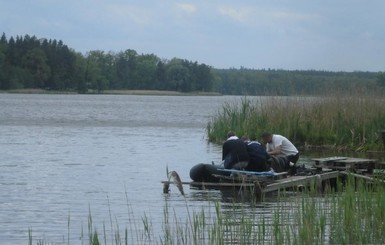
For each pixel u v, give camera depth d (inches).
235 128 1732.3
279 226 641.6
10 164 1305.4
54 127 2388.0
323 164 1084.5
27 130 2220.7
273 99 1718.8
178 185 969.5
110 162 1364.4
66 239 694.5
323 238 626.2
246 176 1005.8
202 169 1050.7
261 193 895.7
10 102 4655.5
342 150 1606.8
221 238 609.0
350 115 1635.1
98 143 1791.3
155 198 938.7
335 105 1662.2
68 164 1322.6
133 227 745.0
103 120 2864.2
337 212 677.3
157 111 3774.6
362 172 1071.6
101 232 722.8
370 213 657.6
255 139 1628.9
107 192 991.6
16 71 7165.4
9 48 7258.9
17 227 754.2
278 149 1102.4
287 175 1054.4
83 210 853.8
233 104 1975.9
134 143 1803.6
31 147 1647.4
